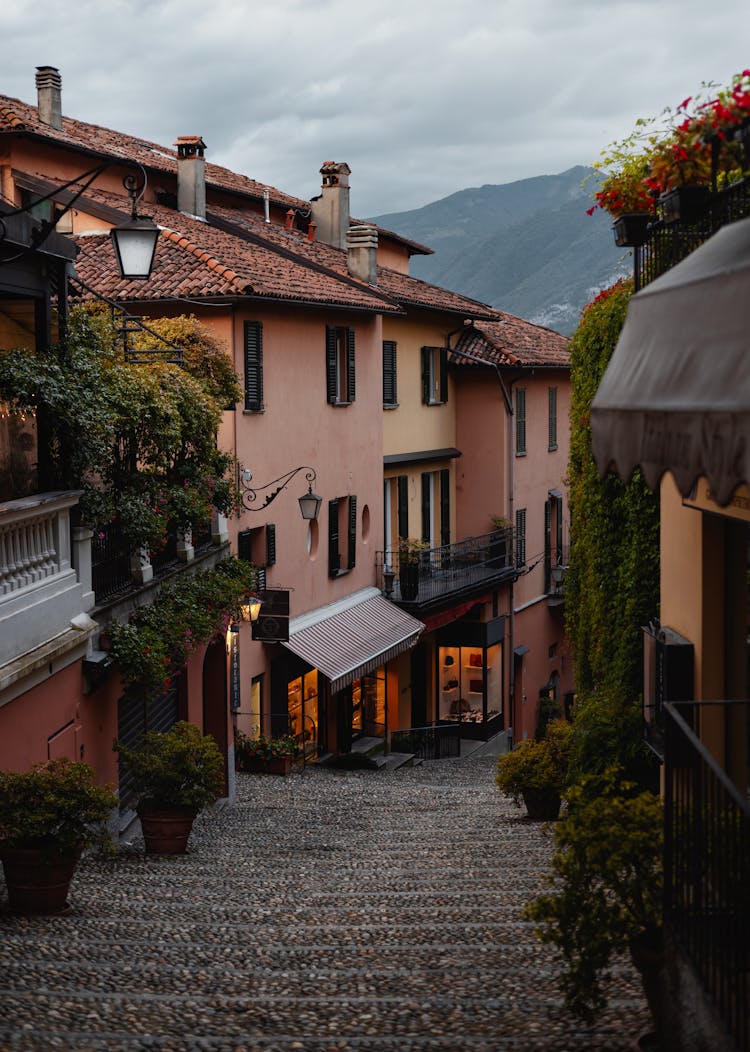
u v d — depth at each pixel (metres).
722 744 10.09
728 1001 5.52
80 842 10.30
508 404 37.38
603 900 6.77
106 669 14.02
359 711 31.98
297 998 7.67
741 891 5.81
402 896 11.70
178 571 17.25
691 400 4.86
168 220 26.48
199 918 10.57
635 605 14.90
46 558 12.79
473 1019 7.13
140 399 14.59
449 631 36.06
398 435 33.47
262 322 24.33
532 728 40.16
